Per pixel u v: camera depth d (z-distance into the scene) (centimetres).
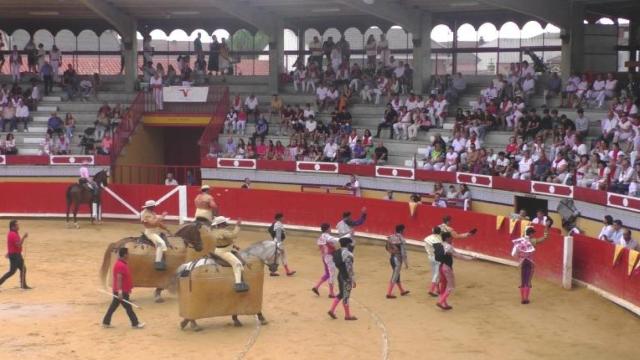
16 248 2206
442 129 3609
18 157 3759
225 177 3706
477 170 3127
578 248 2266
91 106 4275
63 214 3459
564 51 3544
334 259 1944
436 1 3697
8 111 4081
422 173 3250
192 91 4159
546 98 3566
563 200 2738
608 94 3356
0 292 2192
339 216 3081
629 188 2544
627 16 3634
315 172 3534
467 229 2686
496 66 3972
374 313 2002
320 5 4009
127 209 3431
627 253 2030
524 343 1766
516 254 2100
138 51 4716
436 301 2119
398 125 3669
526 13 3362
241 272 1845
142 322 1909
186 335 1811
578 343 1767
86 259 2647
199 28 4603
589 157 2833
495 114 3484
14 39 4978
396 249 2144
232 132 3981
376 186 3394
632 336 1820
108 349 1709
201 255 2103
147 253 2056
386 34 4297
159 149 4362
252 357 1659
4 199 3459
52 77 4425
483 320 1944
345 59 4250
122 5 4178
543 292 2206
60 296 2155
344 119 3838
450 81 3878
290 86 4347
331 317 1953
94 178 3453
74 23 4656
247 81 4522
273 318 1955
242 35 4728
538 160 2962
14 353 1678
